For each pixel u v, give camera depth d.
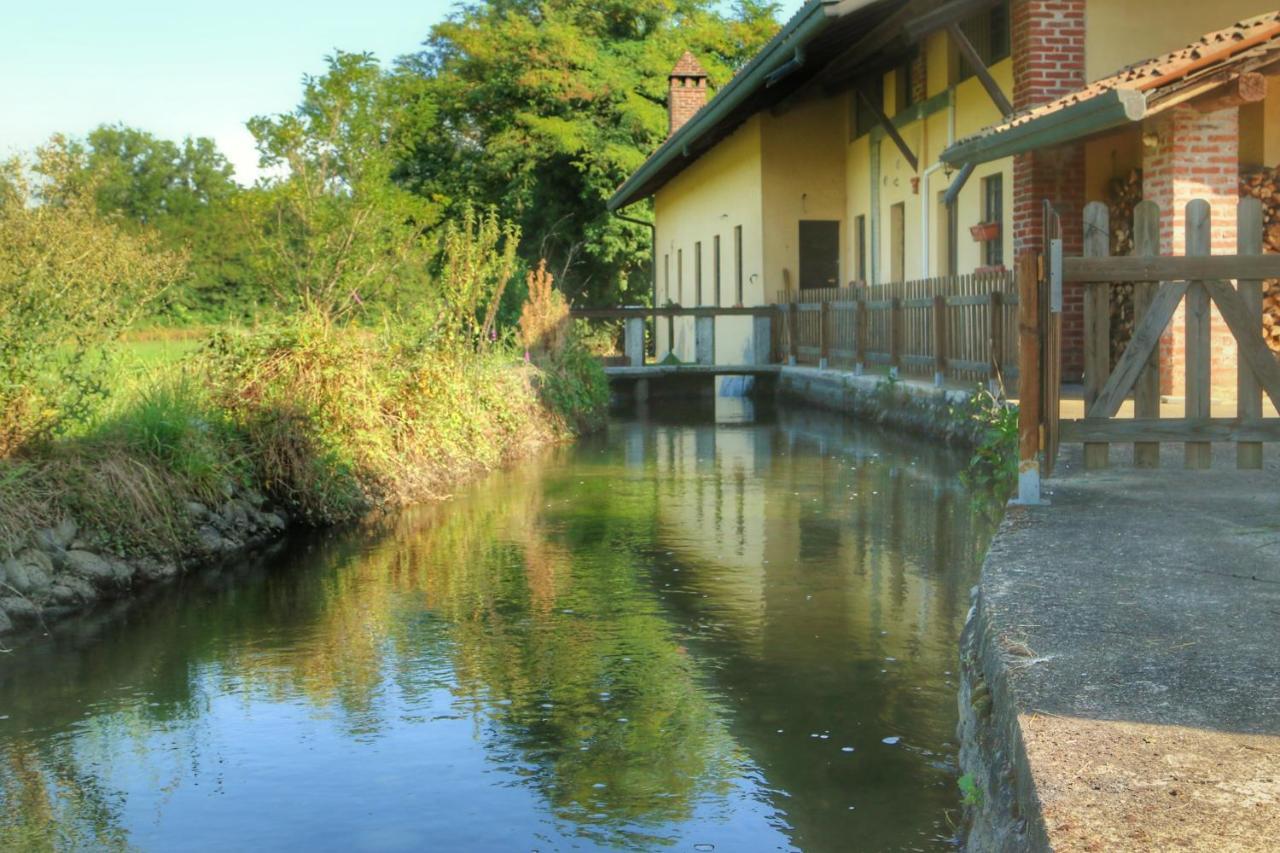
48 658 6.26
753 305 25.22
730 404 22.27
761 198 24.44
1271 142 12.95
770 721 5.02
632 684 5.57
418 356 12.37
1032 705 3.38
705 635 6.34
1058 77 13.95
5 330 8.06
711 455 14.13
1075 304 14.53
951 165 14.03
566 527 9.59
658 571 7.91
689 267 32.34
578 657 6.02
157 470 8.62
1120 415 9.74
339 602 7.29
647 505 10.60
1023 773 3.06
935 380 15.02
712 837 3.98
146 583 7.86
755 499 10.73
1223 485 6.68
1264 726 3.16
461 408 12.93
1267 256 6.95
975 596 5.44
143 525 8.13
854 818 4.08
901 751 4.65
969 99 17.36
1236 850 2.49
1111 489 6.63
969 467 11.02
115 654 6.31
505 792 4.40
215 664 6.08
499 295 14.93
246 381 10.27
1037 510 6.10
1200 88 10.26
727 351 27.48
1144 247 7.12
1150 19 13.98
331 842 4.03
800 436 16.08
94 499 7.91
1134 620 4.14
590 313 23.11
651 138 38.84
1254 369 7.03
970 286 14.22
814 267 24.62
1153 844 2.52
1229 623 4.08
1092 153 14.32
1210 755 2.98
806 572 7.73
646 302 44.88
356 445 10.64
